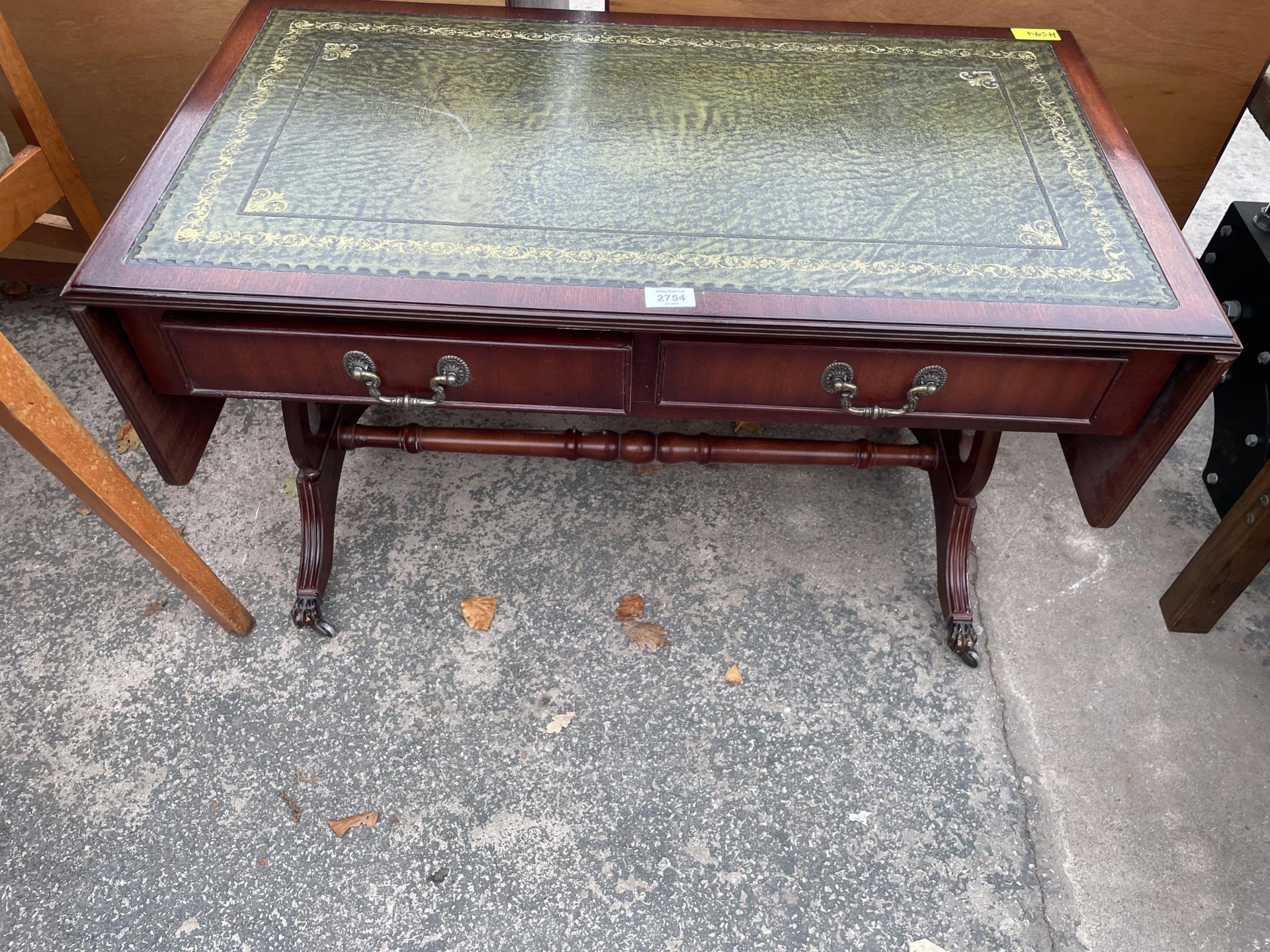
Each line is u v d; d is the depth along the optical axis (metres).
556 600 1.67
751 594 1.69
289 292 1.07
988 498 1.87
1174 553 1.78
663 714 1.51
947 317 1.08
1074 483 1.41
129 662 1.55
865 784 1.44
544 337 1.13
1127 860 1.37
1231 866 1.36
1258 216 1.76
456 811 1.39
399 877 1.33
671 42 1.55
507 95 1.41
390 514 1.79
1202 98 1.83
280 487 1.85
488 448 1.62
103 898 1.29
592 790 1.42
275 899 1.30
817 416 1.23
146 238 1.12
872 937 1.29
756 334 1.09
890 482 1.89
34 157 1.63
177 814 1.38
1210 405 2.08
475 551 1.74
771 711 1.52
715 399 1.21
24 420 1.07
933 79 1.49
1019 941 1.29
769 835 1.38
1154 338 1.07
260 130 1.31
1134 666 1.60
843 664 1.59
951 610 1.59
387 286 1.09
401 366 1.17
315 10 1.56
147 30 1.80
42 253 2.14
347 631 1.61
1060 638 1.64
